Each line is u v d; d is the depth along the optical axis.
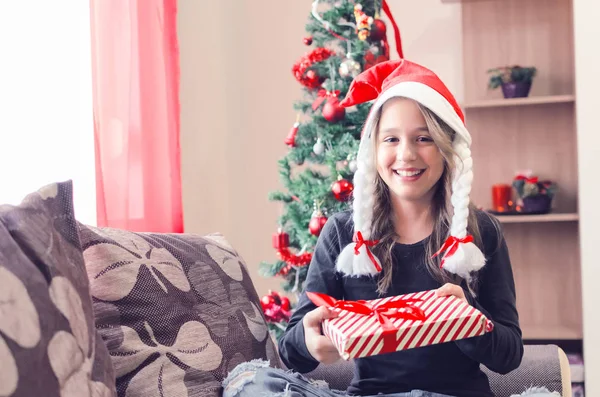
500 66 2.84
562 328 2.73
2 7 1.67
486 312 1.21
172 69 2.36
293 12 3.05
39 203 0.98
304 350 1.19
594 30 2.41
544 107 2.80
